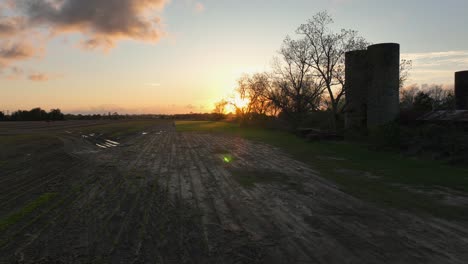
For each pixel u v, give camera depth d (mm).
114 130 42969
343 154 16812
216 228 5879
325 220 6352
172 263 4457
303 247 5023
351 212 6883
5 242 5223
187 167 12922
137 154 17312
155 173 11586
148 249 4930
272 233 5633
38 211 6934
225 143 23969
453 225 6035
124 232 5664
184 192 8703
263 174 11367
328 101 37906
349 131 25500
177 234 5566
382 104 25203
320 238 5402
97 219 6387
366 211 6953
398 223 6164
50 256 4691
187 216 6594
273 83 39969
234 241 5258
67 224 6090
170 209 7086
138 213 6793
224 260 4555
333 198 8055
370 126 24547
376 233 5637
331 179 10422
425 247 5020
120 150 19312
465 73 24406
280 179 10484
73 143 24094
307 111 38000
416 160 14117
